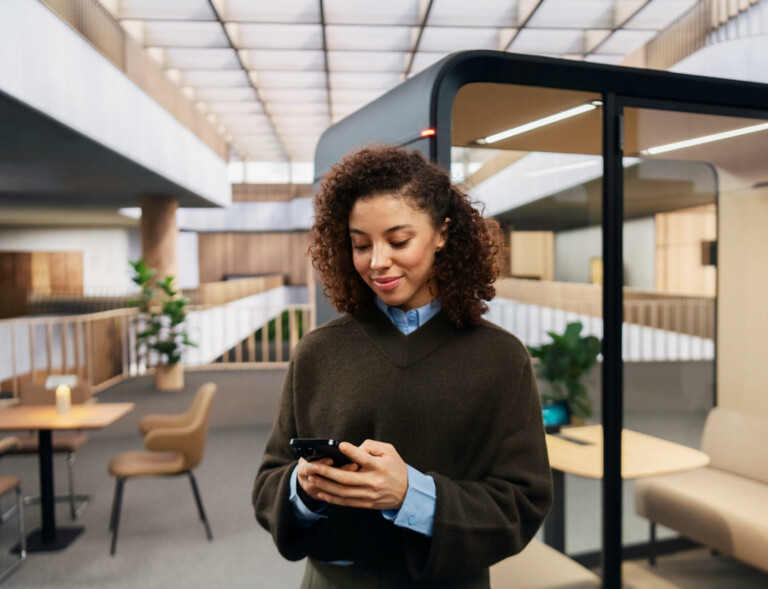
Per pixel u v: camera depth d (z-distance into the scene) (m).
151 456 3.62
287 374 1.17
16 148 5.91
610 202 2.24
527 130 2.42
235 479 4.50
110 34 6.00
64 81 4.95
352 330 1.09
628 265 2.31
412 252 0.95
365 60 9.50
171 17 7.39
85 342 7.70
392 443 1.02
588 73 2.09
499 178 2.54
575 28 7.80
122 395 7.49
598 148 2.36
